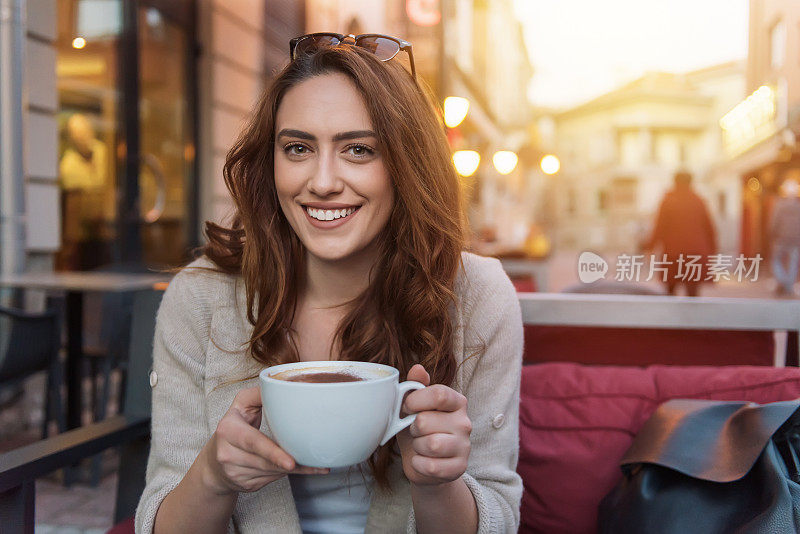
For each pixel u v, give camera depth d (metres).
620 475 1.24
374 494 1.03
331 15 6.90
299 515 1.09
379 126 0.92
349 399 0.62
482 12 4.97
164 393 1.10
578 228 6.23
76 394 2.97
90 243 5.17
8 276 3.39
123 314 2.94
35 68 4.41
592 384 1.35
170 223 6.35
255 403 0.75
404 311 1.04
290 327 1.09
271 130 1.01
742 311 1.46
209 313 1.13
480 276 1.15
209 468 0.78
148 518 0.91
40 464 0.99
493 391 1.08
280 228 1.08
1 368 2.58
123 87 5.57
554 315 1.53
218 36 6.78
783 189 5.50
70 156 4.89
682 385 1.31
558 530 1.25
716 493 0.96
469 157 4.14
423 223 0.99
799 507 0.87
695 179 5.34
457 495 0.85
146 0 5.82
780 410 0.99
